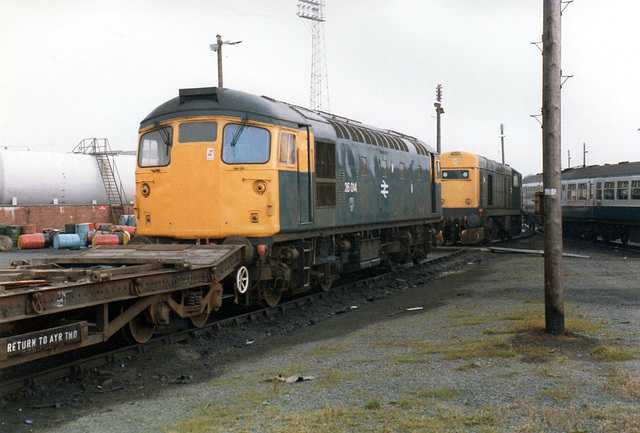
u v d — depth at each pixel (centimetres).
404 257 1925
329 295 1412
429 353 768
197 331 973
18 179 3312
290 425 518
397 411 539
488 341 800
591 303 1116
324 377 690
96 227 3512
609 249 2656
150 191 1123
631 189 2638
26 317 604
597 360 682
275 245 1162
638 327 865
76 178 3578
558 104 830
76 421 591
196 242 1080
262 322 1112
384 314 1187
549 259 827
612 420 489
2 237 2783
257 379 711
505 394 573
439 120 3994
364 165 1546
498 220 3253
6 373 759
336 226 1375
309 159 1225
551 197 826
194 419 555
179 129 1096
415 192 1939
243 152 1079
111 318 830
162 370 789
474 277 1692
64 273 722
